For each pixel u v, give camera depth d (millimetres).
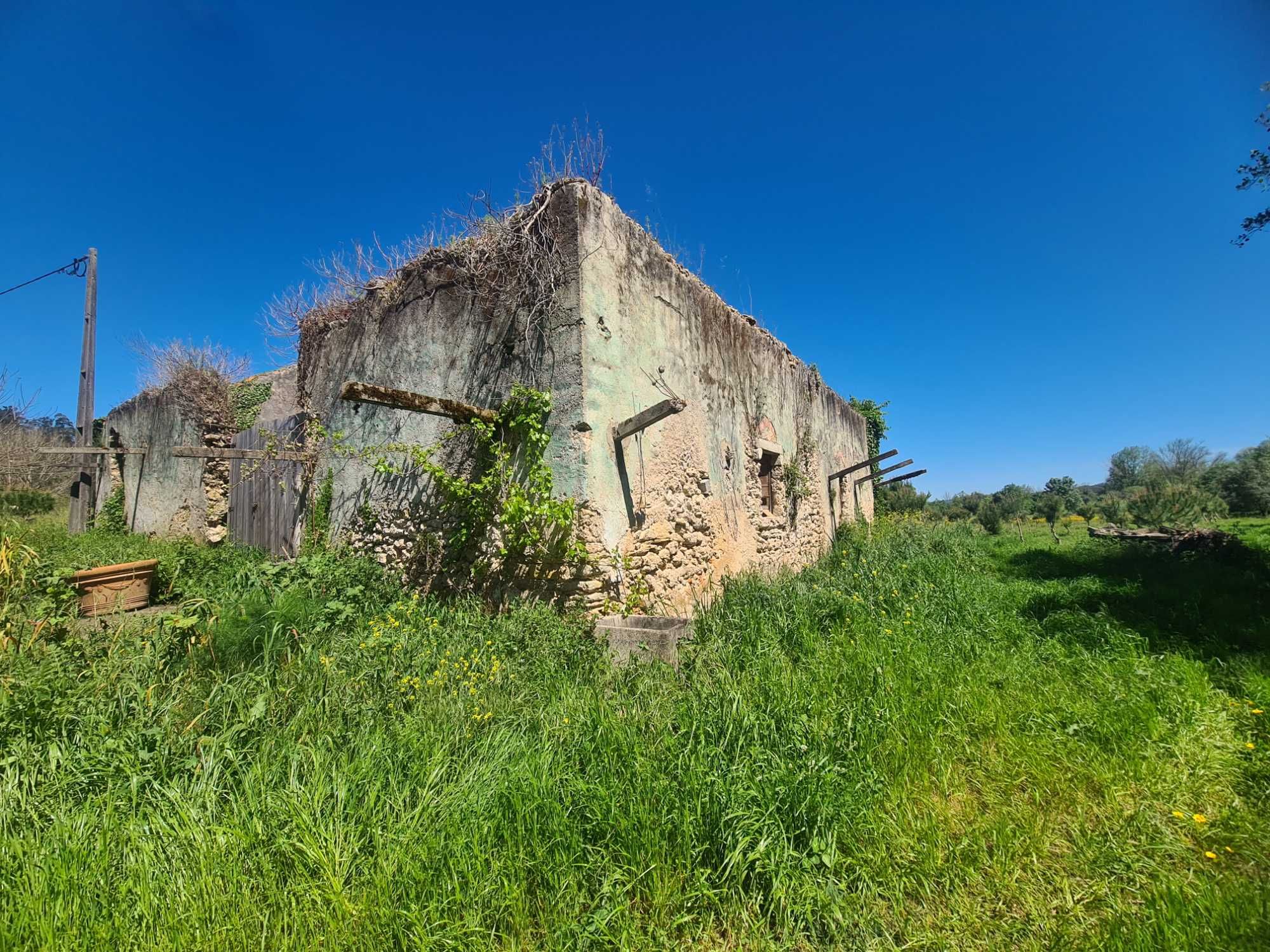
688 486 6488
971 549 12445
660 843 2229
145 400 11383
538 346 5125
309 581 5277
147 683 3152
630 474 5387
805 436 10758
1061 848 2525
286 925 1871
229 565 7066
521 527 4938
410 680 3408
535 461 4930
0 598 4168
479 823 2248
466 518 5312
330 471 7062
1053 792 2930
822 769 2645
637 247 5840
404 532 6012
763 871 2219
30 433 16141
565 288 4984
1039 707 3715
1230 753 3182
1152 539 12352
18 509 13297
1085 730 3439
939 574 7828
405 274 6387
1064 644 5109
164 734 2633
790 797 2449
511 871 2092
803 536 10461
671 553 6012
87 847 2049
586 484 4809
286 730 2846
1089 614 6195
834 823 2422
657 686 3572
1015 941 2047
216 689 3072
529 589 5004
